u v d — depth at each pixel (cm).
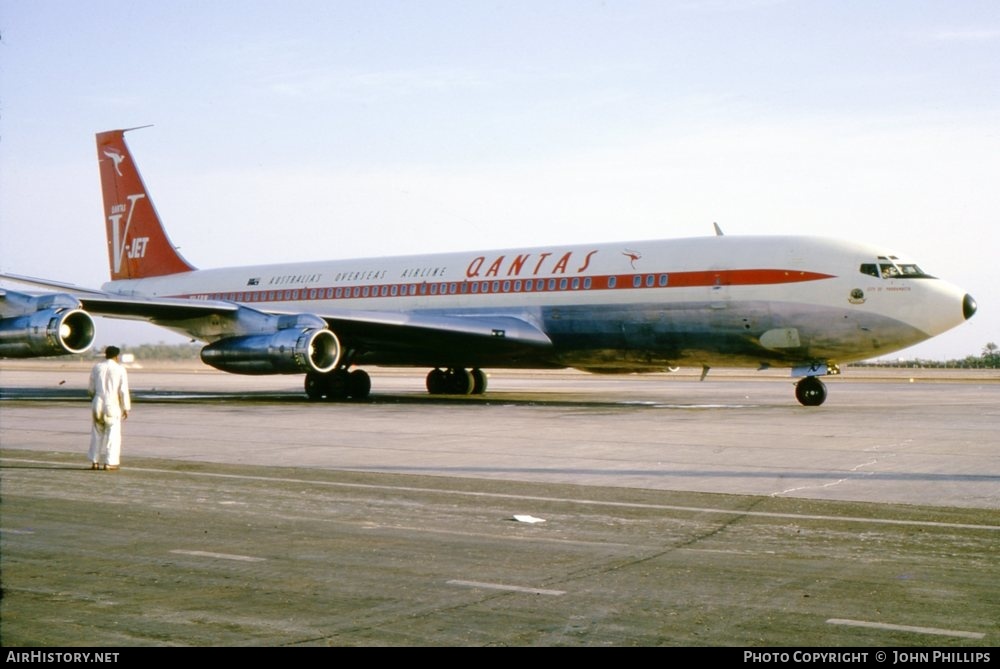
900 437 1853
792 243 2591
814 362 2628
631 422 2198
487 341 2892
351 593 740
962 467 1445
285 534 966
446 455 1603
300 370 2689
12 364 9875
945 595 732
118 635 631
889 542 932
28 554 870
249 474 1392
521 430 2008
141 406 2753
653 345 2753
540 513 1089
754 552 887
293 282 3553
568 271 2888
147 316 3005
